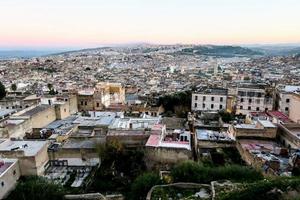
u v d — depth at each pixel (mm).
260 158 47781
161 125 63312
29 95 108188
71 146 56812
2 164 47250
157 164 52625
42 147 53406
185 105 101438
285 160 49062
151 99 115625
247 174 44406
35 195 43812
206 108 100000
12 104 89688
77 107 94250
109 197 44094
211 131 64500
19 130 63812
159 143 54219
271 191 34750
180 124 72750
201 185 42000
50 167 55594
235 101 98000
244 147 54062
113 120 71688
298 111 74312
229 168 45719
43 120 73500
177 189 41656
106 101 102312
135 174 50844
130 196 44844
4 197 44031
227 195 36656
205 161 51812
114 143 55031
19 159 49375
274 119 73375
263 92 94375
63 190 45531
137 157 53844
